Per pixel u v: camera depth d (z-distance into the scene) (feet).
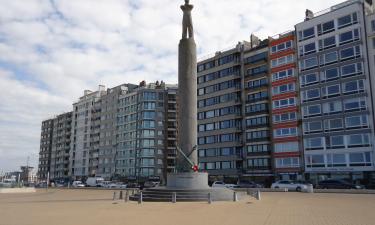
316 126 245.24
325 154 237.66
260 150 283.79
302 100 256.11
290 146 262.26
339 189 178.70
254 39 318.86
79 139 530.27
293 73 268.41
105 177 459.32
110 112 473.26
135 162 412.57
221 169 311.27
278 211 75.10
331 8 255.70
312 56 254.27
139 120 418.10
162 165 407.85
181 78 129.49
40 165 637.71
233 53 319.06
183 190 110.83
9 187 226.79
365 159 218.79
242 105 306.35
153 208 83.71
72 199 130.00
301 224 54.54
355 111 227.20
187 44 131.13
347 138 228.43
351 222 56.85
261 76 293.23
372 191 156.66
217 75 330.95
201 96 341.82
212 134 325.01
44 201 118.83
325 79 244.83
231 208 82.58
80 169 516.32
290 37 273.75
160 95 421.18
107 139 470.80
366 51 227.61
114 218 63.62
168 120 417.08
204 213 71.56
